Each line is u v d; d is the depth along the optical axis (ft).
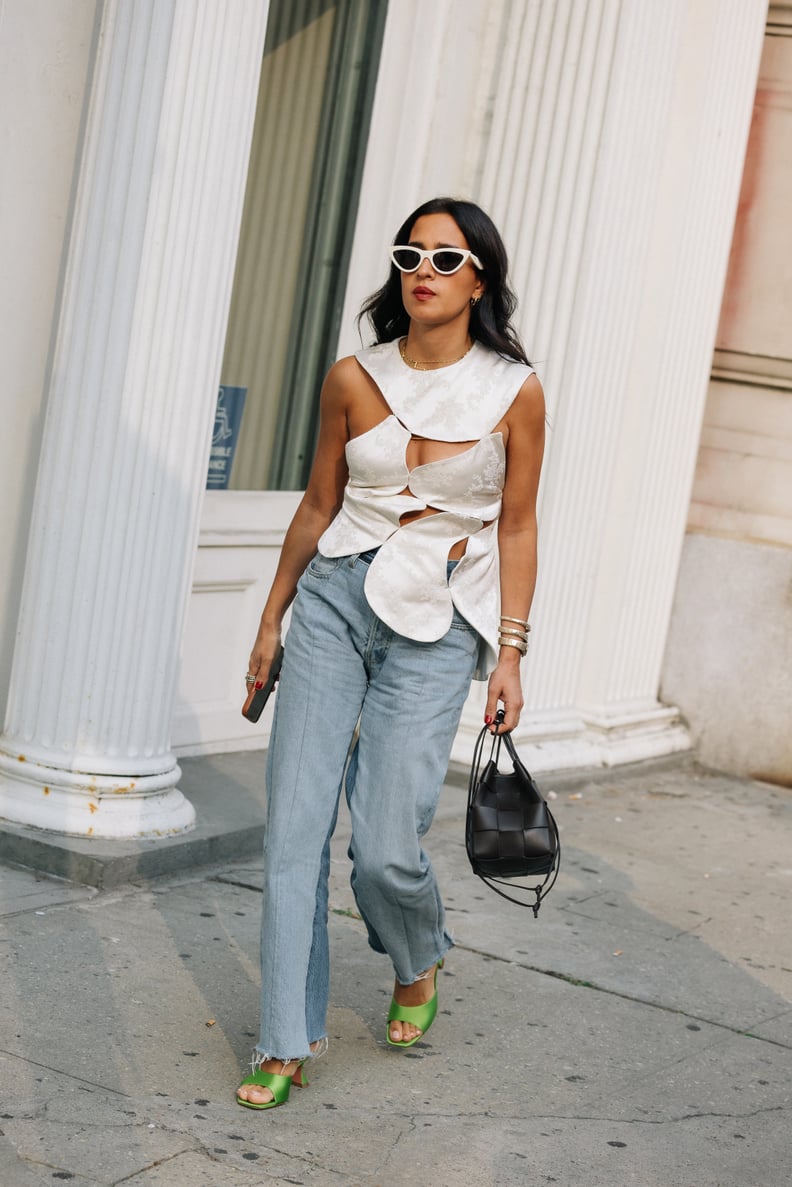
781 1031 13.11
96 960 12.39
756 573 24.35
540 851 10.46
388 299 10.84
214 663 18.65
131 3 13.82
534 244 20.15
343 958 13.43
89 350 14.01
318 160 19.31
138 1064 10.61
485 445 10.19
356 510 10.41
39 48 14.43
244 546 18.69
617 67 19.75
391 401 10.25
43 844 14.12
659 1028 12.82
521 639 10.74
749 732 24.43
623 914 15.98
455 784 20.08
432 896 10.81
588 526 21.49
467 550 10.35
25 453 15.17
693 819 21.01
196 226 14.05
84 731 14.43
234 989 12.26
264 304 19.07
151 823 14.69
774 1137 10.91
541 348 20.30
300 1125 10.05
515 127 20.15
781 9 23.99
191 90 13.82
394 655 10.28
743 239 24.61
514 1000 13.01
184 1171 9.18
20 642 14.61
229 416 18.84
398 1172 9.58
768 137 24.36
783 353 24.43
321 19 18.93
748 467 24.71
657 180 21.26
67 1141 9.33
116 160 13.87
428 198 20.22
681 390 23.22
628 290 21.11
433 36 19.77
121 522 14.14
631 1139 10.54
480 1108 10.73
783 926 16.35
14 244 14.62
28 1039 10.73
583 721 22.57
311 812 10.28
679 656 24.80
